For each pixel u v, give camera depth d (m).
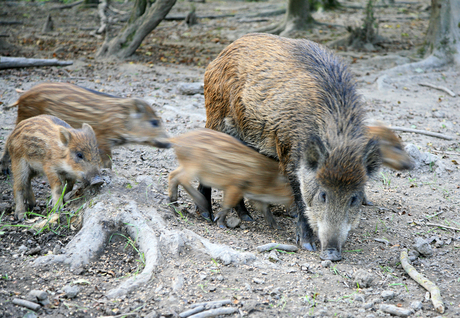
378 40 16.08
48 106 5.25
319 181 3.92
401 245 4.64
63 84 5.35
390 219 5.21
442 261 4.36
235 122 5.15
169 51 14.44
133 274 3.75
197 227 4.57
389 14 21.89
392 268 4.19
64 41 15.18
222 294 3.49
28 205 4.69
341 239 3.97
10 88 8.88
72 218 4.43
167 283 3.57
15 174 4.57
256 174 4.49
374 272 4.06
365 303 3.52
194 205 5.21
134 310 3.24
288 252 4.32
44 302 3.23
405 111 9.12
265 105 4.62
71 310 3.21
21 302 3.17
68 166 4.39
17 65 10.40
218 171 4.50
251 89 4.79
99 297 3.39
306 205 4.18
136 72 11.41
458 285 3.92
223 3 24.33
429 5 23.42
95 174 4.40
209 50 14.90
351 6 22.97
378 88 10.73
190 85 9.60
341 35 17.23
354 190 3.85
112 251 4.06
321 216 4.02
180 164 4.82
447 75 11.88
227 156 4.43
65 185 4.45
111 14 20.48
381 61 13.17
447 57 12.59
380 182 6.23
